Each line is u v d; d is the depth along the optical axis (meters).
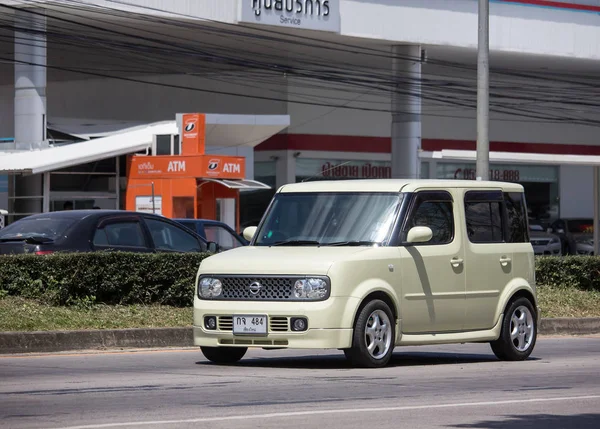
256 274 24.20
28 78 79.75
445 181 27.03
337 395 20.03
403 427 16.38
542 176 122.94
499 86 117.12
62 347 29.22
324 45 95.88
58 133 83.81
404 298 25.16
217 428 15.95
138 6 81.38
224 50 98.12
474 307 26.88
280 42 93.75
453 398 19.94
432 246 25.98
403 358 28.70
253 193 106.50
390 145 111.38
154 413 17.50
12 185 72.31
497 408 18.72
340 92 107.44
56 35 82.12
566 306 41.91
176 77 108.19
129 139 73.00
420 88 97.88
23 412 17.58
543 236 92.69
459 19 98.31
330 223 25.83
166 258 34.94
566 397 20.42
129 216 36.28
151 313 33.31
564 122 123.50
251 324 24.00
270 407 18.31
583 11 106.94
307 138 105.38
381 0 93.31
